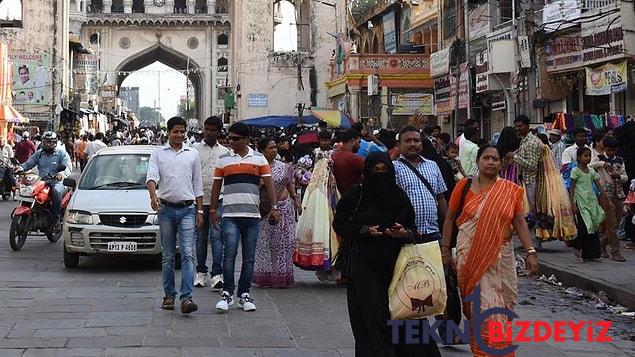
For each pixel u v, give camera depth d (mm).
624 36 15977
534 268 5344
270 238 8992
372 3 40031
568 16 18141
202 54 66188
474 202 5348
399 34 37094
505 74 21531
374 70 32312
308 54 44500
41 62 39781
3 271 9844
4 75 32312
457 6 26656
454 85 25625
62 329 6637
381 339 4746
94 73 56844
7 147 20906
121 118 69562
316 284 9328
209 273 9922
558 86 19125
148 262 10750
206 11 68250
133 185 10594
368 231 4891
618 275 9320
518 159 10797
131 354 5832
